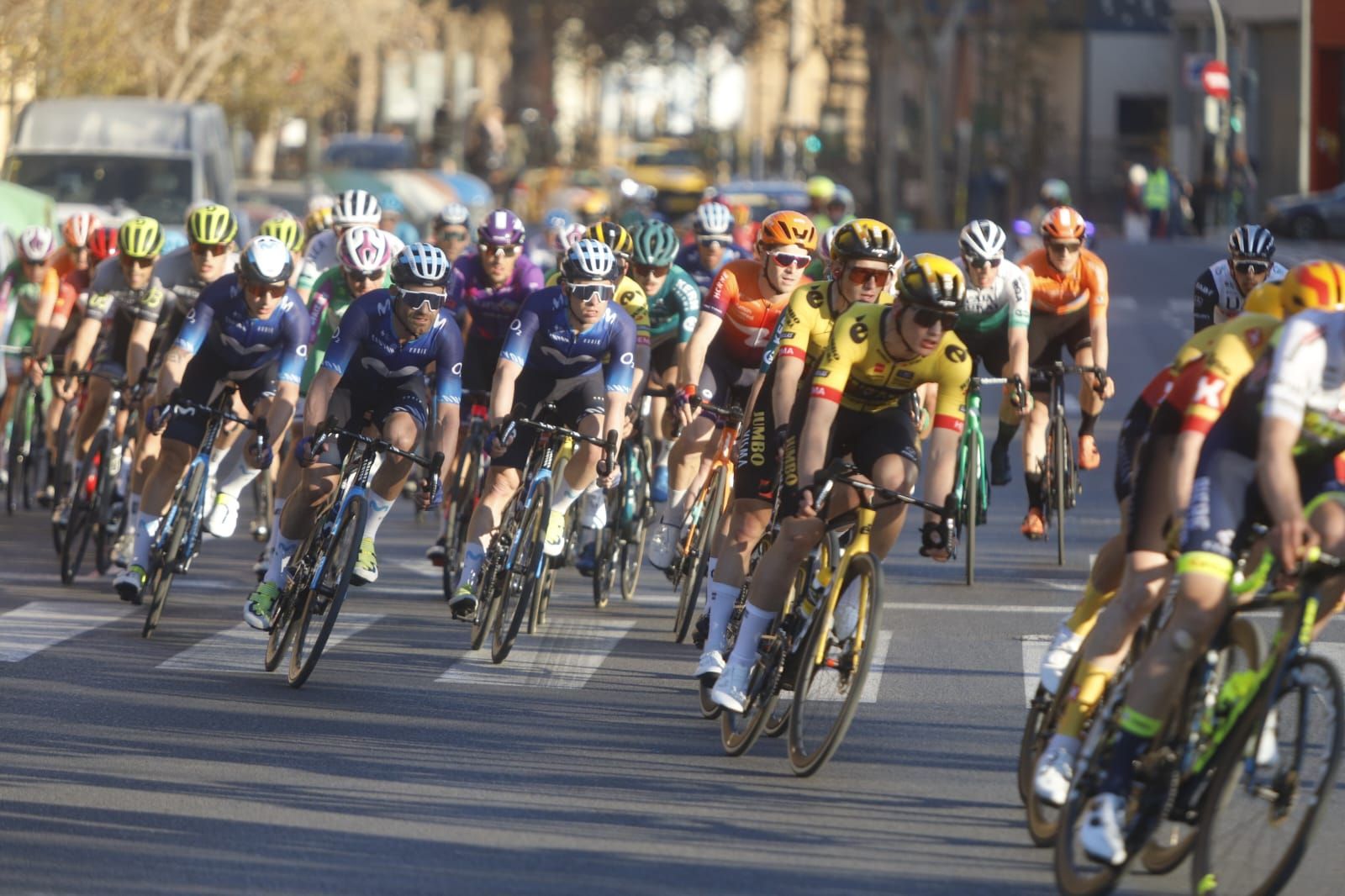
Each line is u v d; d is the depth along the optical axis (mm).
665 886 18562
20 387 45125
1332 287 17859
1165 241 134250
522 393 31203
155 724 25016
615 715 26000
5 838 19875
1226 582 17625
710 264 39562
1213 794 17312
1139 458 19141
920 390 35188
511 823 20656
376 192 108875
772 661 23203
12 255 53750
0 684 27359
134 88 111938
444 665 29266
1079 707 19156
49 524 43969
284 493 30531
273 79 140250
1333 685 16812
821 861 19438
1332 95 157000
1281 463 17141
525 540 29406
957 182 164750
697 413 32500
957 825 20844
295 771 22703
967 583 36938
